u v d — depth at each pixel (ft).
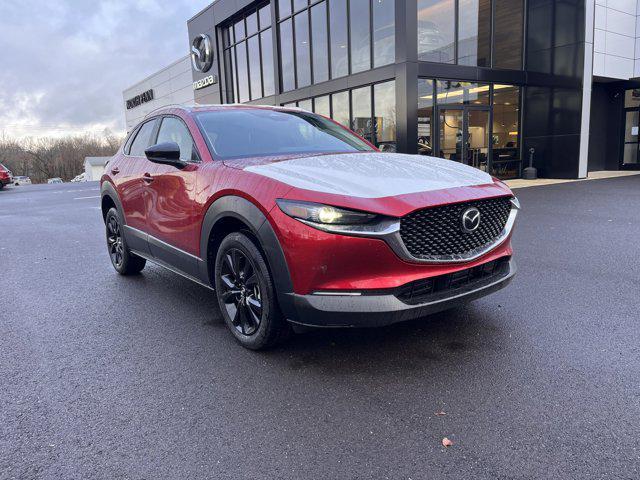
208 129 11.89
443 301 8.51
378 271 8.09
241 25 63.36
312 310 8.34
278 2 54.13
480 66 44.52
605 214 25.99
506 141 48.14
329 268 8.11
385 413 7.52
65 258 20.42
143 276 16.71
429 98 41.32
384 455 6.50
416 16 38.40
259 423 7.38
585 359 9.05
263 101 59.98
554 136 47.39
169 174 11.98
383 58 41.29
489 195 9.16
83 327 11.76
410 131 39.34
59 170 274.98
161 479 6.15
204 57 71.05
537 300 12.46
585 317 11.16
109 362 9.71
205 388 8.51
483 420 7.23
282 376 8.86
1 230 29.94
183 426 7.35
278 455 6.58
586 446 6.52
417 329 10.78
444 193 8.70
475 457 6.39
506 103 47.47
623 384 8.10
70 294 14.70
